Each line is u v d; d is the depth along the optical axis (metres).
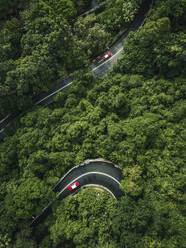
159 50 85.94
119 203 73.81
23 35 94.88
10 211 75.31
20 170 88.38
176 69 88.56
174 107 84.12
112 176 82.56
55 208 78.12
